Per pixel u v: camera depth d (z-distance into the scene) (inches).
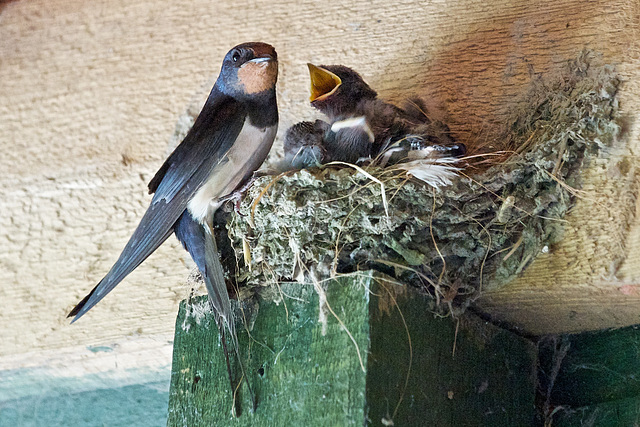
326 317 169.9
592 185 181.6
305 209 176.4
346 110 210.1
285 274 179.0
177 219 197.0
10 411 262.2
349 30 241.8
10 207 257.0
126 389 252.4
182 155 199.0
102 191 250.5
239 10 258.8
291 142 207.6
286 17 251.3
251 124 206.5
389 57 233.0
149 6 272.5
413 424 164.4
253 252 180.7
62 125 263.3
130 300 231.1
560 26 212.2
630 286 176.9
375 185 174.4
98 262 243.3
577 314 191.3
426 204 175.5
